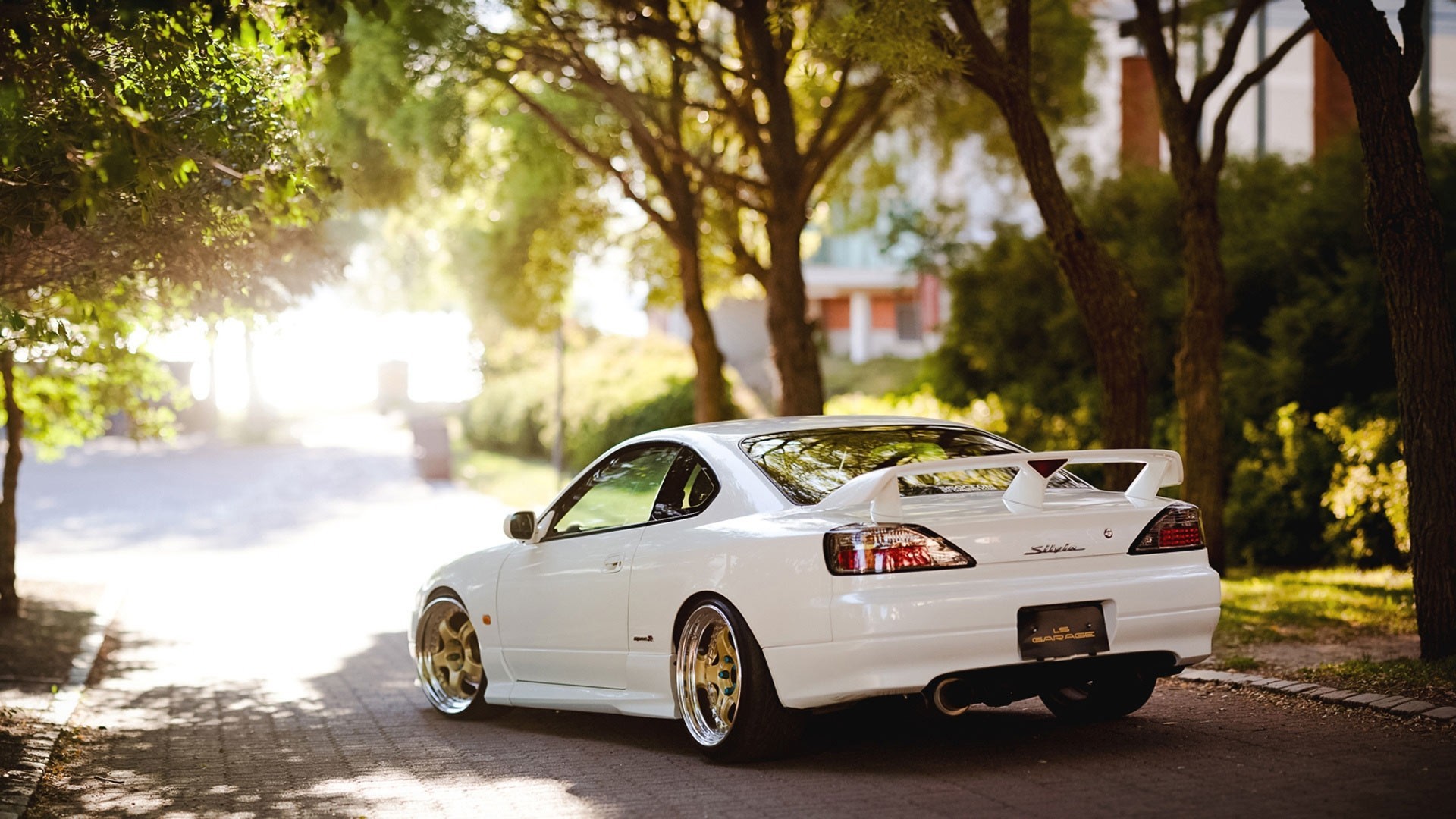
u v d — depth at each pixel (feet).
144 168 20.07
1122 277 38.29
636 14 47.52
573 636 23.36
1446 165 49.34
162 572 62.39
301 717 28.45
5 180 20.58
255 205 27.45
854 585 18.35
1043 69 55.62
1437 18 62.49
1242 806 16.67
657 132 55.77
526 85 53.16
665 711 21.39
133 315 34.45
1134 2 42.88
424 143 47.37
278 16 23.62
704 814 17.71
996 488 20.70
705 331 54.70
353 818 18.69
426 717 27.81
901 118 61.16
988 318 69.77
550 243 62.80
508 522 24.43
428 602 27.73
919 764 19.94
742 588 19.60
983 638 18.34
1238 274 55.83
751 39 47.65
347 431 188.44
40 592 51.93
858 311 152.56
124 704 30.91
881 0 32.22
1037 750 20.61
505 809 18.72
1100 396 61.21
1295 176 58.59
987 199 87.92
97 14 19.89
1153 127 71.36
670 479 22.27
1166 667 19.98
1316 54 65.31
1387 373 49.08
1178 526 20.03
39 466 132.87
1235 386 53.11
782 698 19.21
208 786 21.49
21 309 27.43
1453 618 24.94
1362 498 45.32
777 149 48.67
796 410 49.19
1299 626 33.37
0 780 21.62
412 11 40.93
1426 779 17.57
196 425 187.21
